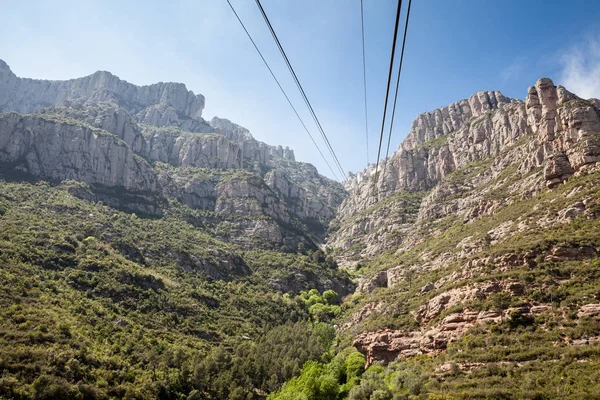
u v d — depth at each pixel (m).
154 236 150.12
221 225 195.25
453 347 69.06
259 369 93.94
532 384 52.19
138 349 85.12
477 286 77.31
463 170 185.75
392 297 112.00
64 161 177.38
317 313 138.62
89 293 98.25
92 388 67.50
